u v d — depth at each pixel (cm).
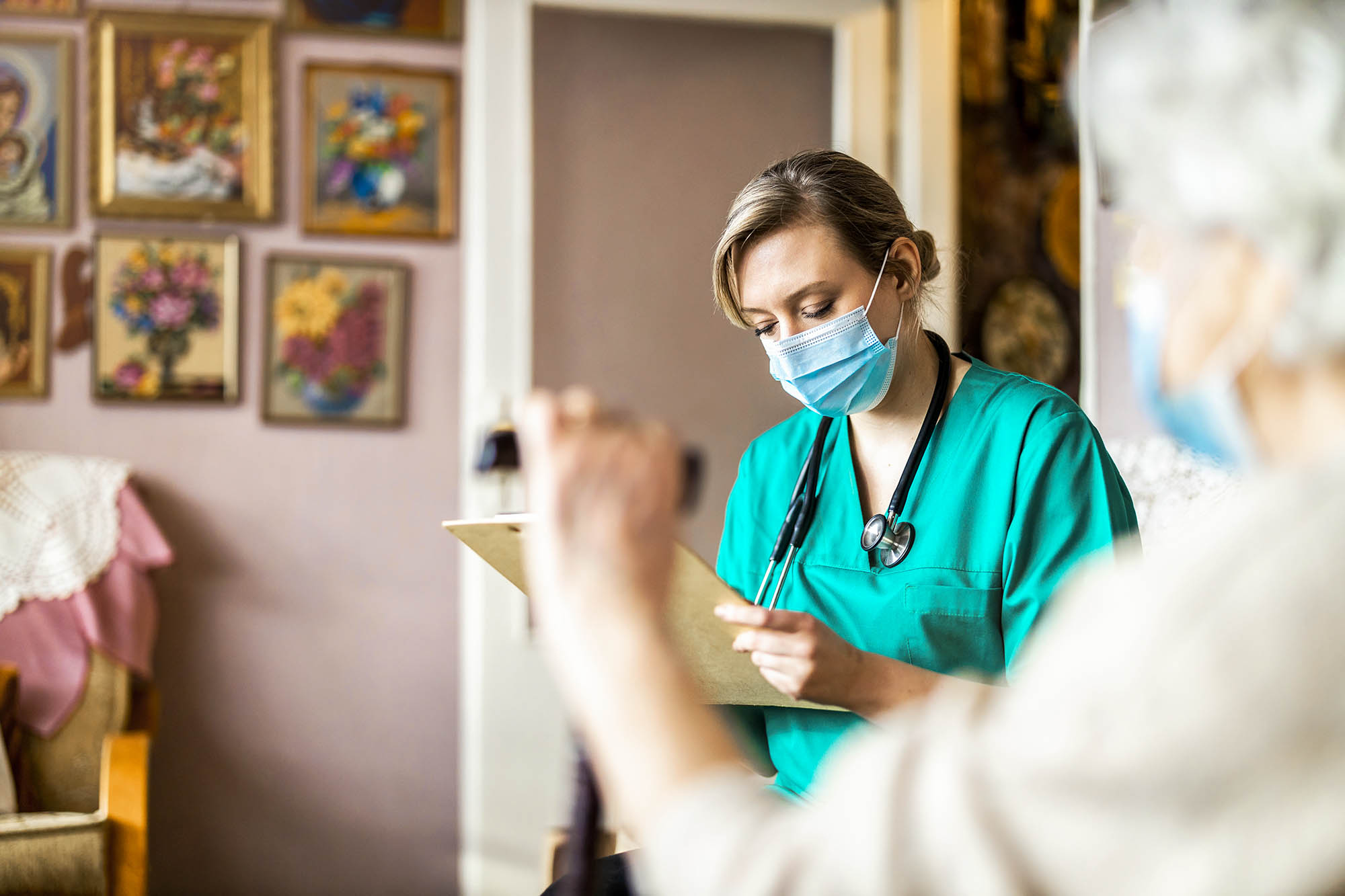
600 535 53
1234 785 41
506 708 306
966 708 49
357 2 313
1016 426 148
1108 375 231
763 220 153
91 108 301
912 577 147
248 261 309
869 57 327
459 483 316
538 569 54
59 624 269
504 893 304
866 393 153
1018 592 141
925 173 325
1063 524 141
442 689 313
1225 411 51
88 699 267
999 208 345
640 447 54
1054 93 351
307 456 310
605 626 52
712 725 52
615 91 328
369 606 311
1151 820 42
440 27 317
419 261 316
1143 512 193
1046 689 45
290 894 304
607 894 134
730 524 172
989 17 347
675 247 331
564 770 307
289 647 307
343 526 311
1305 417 49
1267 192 48
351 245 313
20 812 256
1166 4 52
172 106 305
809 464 162
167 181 304
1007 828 44
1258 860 40
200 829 301
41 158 300
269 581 307
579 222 325
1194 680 41
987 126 345
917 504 151
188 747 301
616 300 327
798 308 153
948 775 45
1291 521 43
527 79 313
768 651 121
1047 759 43
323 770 307
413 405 315
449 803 312
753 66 335
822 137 338
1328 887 40
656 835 49
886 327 153
